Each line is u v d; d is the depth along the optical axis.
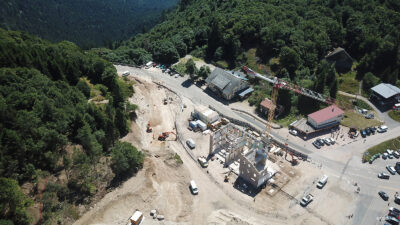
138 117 124.38
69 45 158.75
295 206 90.38
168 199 89.75
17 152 75.62
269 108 124.00
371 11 179.88
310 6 193.88
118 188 88.06
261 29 170.25
